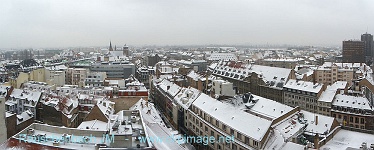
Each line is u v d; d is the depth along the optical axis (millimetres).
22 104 146500
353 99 160375
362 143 94750
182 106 148500
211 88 174125
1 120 101000
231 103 135500
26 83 189500
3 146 71062
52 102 138000
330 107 163625
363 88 186750
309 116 115375
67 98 143875
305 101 177250
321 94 171250
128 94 161250
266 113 122375
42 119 140875
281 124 108938
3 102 101500
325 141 99938
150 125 92750
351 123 156125
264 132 98250
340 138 104438
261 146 96000
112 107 138250
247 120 107625
